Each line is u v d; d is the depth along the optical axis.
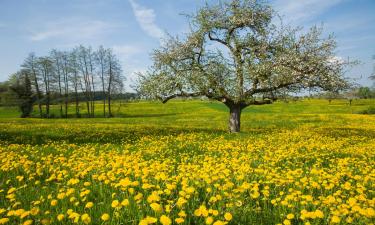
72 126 31.27
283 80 22.44
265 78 22.67
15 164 9.51
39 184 8.37
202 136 20.19
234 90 23.03
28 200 6.99
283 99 24.61
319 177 8.05
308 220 5.58
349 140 18.69
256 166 10.38
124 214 5.92
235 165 9.35
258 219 5.84
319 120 42.28
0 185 8.20
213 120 49.19
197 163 10.90
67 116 79.19
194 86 23.27
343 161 10.70
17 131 24.78
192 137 19.33
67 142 17.75
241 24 24.61
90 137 20.39
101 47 79.38
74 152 13.46
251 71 22.31
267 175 8.27
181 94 24.31
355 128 29.48
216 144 15.80
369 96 132.25
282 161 11.41
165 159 11.27
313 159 12.05
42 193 7.39
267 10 24.73
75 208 6.23
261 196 7.10
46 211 6.06
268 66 22.23
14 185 8.40
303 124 35.66
